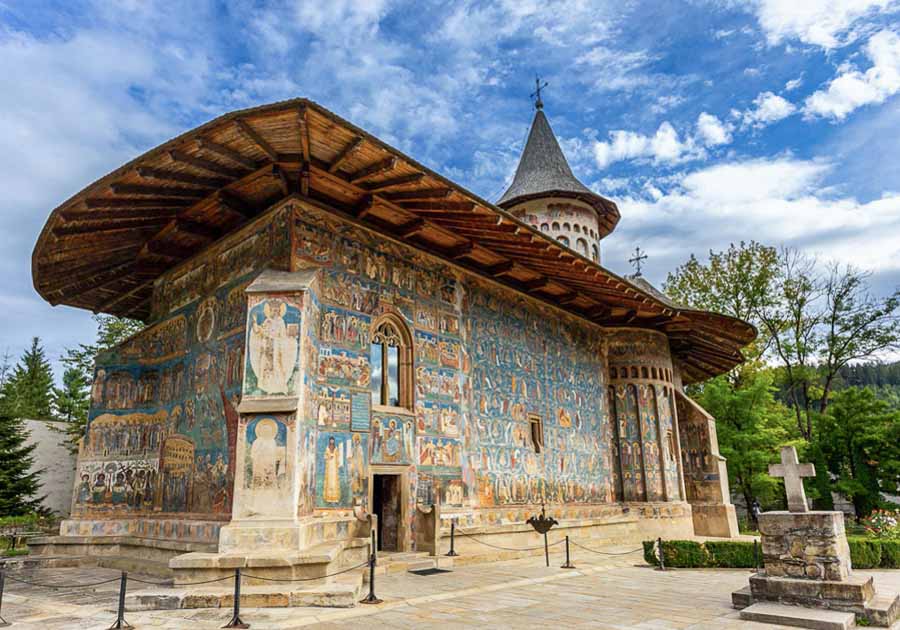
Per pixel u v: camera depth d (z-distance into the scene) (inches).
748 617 338.0
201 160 473.7
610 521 833.5
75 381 1909.4
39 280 681.6
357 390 535.5
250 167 497.4
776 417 1321.4
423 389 612.4
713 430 1038.4
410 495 571.8
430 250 657.0
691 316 912.3
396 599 384.5
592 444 874.1
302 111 407.8
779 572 367.2
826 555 354.0
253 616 329.7
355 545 485.7
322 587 370.0
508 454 711.1
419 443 593.0
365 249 579.8
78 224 546.6
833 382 1688.0
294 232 512.1
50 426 1368.1
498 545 650.8
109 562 573.0
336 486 496.1
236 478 422.3
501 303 757.3
